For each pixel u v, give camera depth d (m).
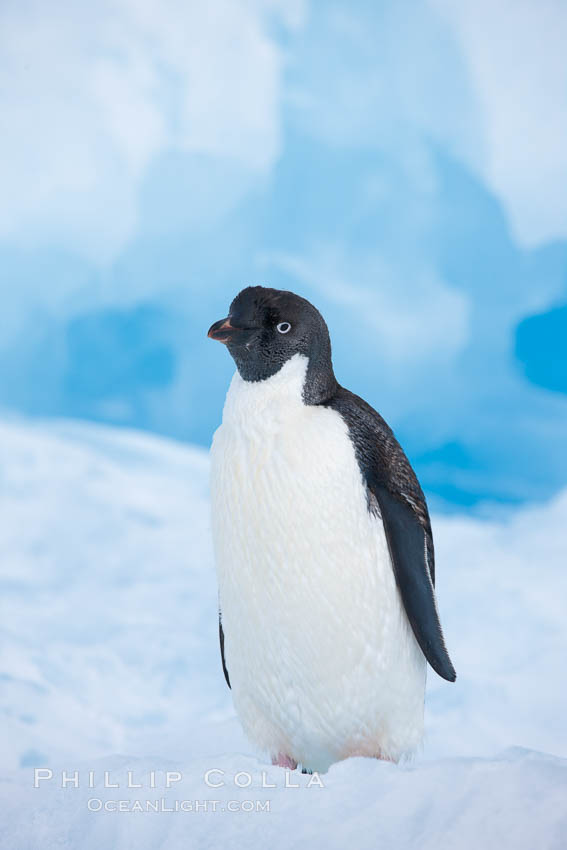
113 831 5.91
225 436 7.06
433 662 6.72
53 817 6.21
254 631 6.84
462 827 5.24
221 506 6.92
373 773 6.04
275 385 6.95
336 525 6.62
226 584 6.96
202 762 6.52
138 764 6.68
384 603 6.79
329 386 7.20
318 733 6.98
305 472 6.63
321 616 6.64
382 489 6.87
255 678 6.97
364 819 5.54
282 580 6.65
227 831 5.69
